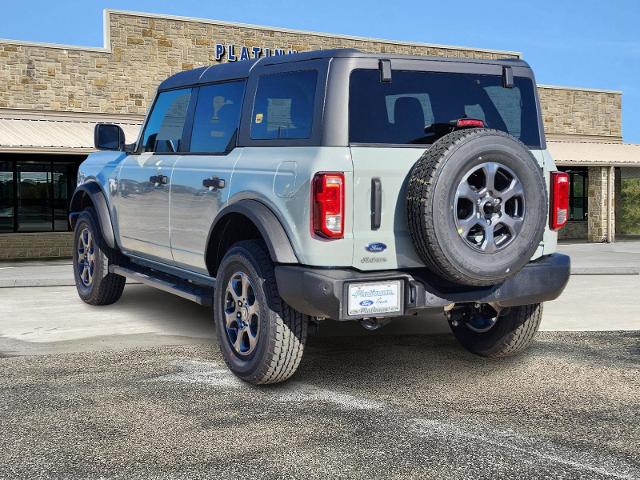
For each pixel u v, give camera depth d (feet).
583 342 23.86
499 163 16.22
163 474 12.93
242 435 14.89
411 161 16.89
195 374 19.57
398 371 19.97
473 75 18.45
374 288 16.46
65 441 14.55
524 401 17.37
